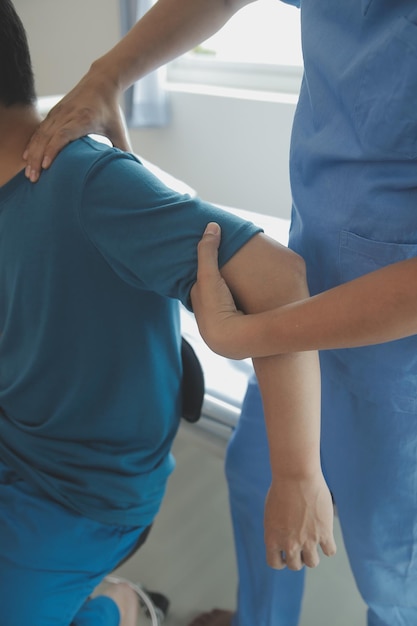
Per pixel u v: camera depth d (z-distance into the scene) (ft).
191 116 7.34
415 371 2.64
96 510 3.04
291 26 6.73
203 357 4.34
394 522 3.09
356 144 2.41
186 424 4.16
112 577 4.79
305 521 2.59
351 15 2.35
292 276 2.32
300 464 2.53
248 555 3.92
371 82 2.26
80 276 2.59
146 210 2.37
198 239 2.33
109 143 3.11
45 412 3.07
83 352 2.80
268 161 6.95
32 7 8.43
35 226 2.53
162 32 3.07
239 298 2.35
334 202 2.59
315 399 2.48
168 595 4.76
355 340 2.07
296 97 6.67
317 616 4.54
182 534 5.27
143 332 2.81
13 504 3.02
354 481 3.11
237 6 3.22
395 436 2.86
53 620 2.93
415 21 2.10
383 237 2.46
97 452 3.04
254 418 3.45
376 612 3.52
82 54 8.34
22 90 2.64
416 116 2.17
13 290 2.73
